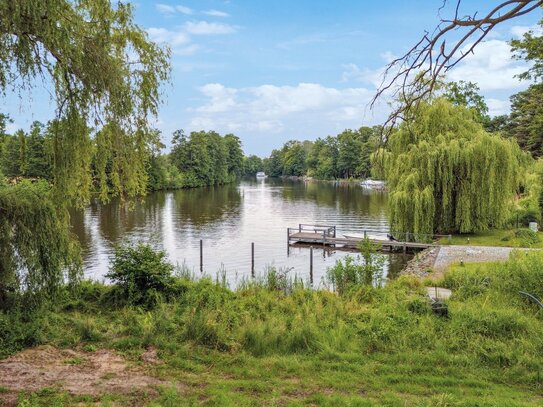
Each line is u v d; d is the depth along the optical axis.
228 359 7.34
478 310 9.32
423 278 15.38
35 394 5.78
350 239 27.84
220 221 40.22
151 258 11.38
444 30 3.16
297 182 117.69
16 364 6.89
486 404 5.59
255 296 11.59
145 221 39.25
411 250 25.19
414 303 9.95
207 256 25.66
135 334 8.45
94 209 45.94
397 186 25.77
